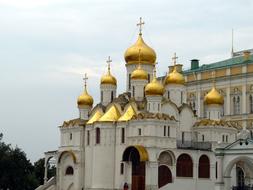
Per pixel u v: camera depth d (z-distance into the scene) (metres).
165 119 107.88
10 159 132.88
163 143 107.00
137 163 106.56
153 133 106.00
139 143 107.12
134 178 106.31
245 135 85.81
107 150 111.75
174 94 120.88
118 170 110.44
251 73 134.88
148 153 105.00
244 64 137.25
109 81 125.44
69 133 122.50
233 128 119.88
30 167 143.75
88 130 117.69
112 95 126.06
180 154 109.25
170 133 108.50
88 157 116.88
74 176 118.12
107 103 124.94
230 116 138.50
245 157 82.00
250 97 134.75
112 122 112.62
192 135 118.75
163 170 107.31
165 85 122.12
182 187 108.12
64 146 122.94
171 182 107.31
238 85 138.38
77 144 119.75
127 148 106.44
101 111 120.69
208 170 112.69
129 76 124.62
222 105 129.38
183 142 115.50
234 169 110.19
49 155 134.00
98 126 113.19
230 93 140.25
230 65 141.62
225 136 118.12
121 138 111.06
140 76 118.94
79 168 117.75
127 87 124.94
